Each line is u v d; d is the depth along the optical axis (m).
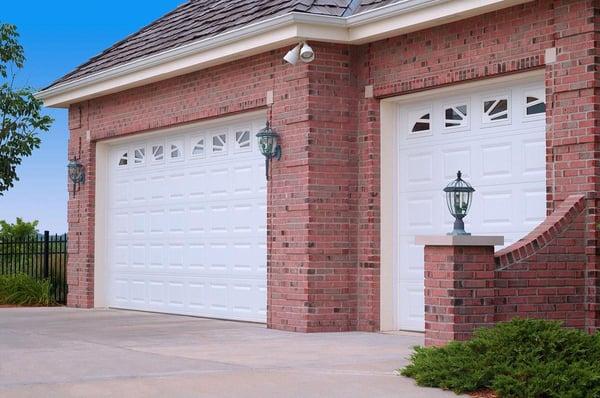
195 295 18.11
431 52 14.08
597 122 11.88
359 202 15.11
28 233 27.56
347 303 15.00
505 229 13.34
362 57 15.12
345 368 10.48
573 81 12.11
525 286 11.39
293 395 8.87
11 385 9.36
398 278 15.02
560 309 11.64
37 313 19.05
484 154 13.69
